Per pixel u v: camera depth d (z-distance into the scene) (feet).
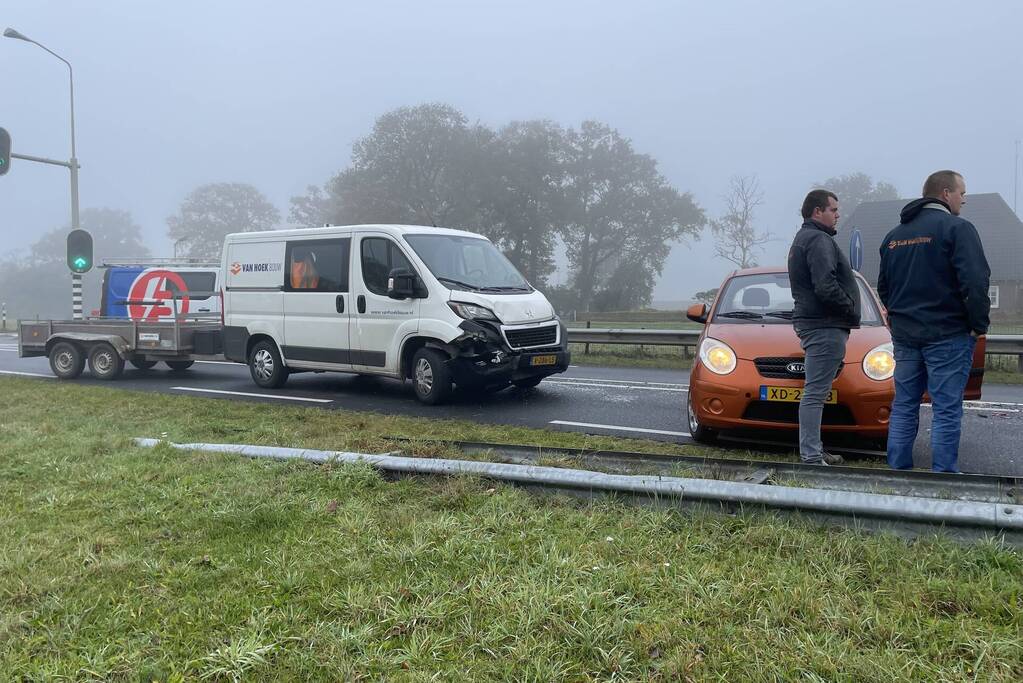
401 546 12.38
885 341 20.53
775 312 22.99
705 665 8.70
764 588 10.55
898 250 16.98
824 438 22.16
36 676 8.92
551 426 25.61
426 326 30.42
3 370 47.78
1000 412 27.63
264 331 35.83
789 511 12.94
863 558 11.46
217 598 10.83
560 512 14.01
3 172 65.51
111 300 62.34
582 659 8.98
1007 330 74.33
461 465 16.02
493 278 32.58
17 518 14.53
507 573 11.34
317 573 11.59
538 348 31.14
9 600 10.91
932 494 14.17
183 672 8.98
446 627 9.80
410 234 31.86
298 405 31.09
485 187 202.69
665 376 41.06
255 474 17.13
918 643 9.01
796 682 8.32
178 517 14.37
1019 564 10.90
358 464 16.92
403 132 203.62
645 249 220.64
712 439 21.97
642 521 13.26
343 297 33.12
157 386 37.88
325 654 9.19
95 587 11.25
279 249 35.50
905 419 17.28
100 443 20.81
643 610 9.96
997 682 8.20
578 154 219.20
